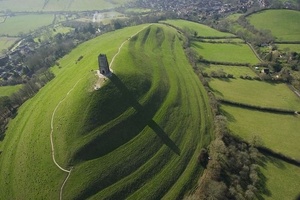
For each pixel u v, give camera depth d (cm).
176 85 14525
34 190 9894
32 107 14438
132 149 10812
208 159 10588
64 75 16600
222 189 9150
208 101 13800
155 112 12506
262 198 9225
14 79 19375
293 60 17750
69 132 11262
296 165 10512
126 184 9819
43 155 10925
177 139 11481
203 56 18800
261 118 12912
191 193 9588
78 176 9950
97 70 13425
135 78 13388
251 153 10800
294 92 14850
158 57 16988
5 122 14038
